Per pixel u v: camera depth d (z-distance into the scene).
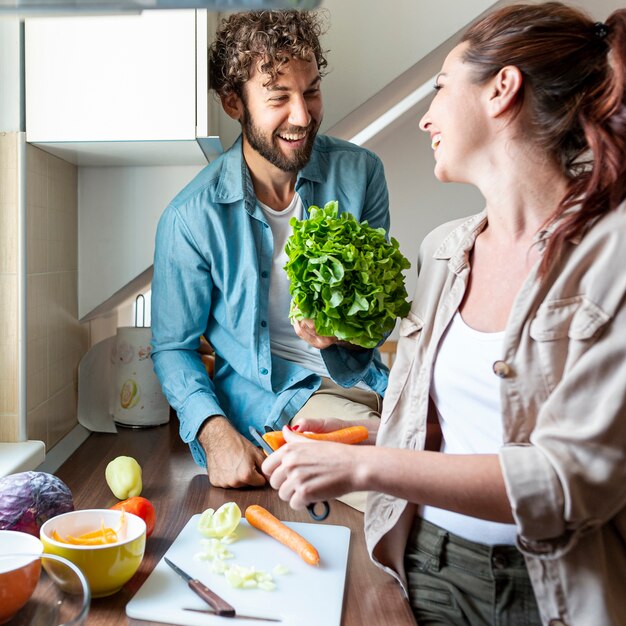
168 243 1.66
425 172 2.93
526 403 0.94
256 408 1.70
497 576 0.97
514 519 0.89
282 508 1.33
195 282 1.67
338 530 1.20
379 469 0.90
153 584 0.99
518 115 0.99
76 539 0.99
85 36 1.55
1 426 1.53
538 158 1.00
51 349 1.72
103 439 1.84
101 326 2.26
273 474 0.96
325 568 1.06
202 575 1.01
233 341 1.74
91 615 0.91
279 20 1.54
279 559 1.08
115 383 1.99
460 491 0.88
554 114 0.97
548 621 0.90
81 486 1.45
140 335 1.96
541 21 0.98
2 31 1.52
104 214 1.95
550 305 0.93
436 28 1.97
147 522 1.14
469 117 1.01
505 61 0.98
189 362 1.66
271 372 1.67
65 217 1.84
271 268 1.70
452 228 1.16
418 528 1.07
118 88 1.56
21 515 1.04
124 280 1.97
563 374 0.93
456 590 1.00
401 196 2.96
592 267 0.92
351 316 1.17
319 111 1.64
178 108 1.56
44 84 1.55
